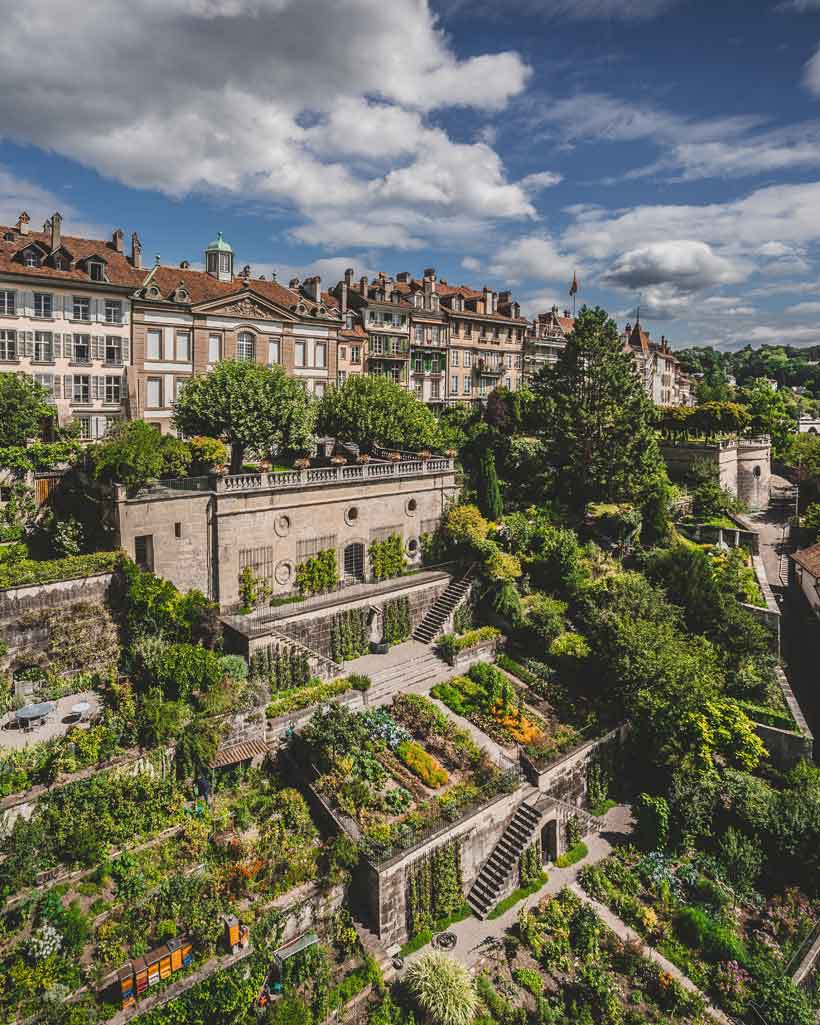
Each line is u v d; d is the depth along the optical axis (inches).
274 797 881.5
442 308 2837.1
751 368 6983.3
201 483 1157.7
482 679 1189.1
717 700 1114.1
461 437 2204.7
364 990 725.3
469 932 834.8
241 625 1096.2
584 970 779.4
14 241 1771.7
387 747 1002.7
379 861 787.4
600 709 1151.6
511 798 939.3
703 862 946.7
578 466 1828.2
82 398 1804.9
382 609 1293.1
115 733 841.5
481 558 1430.9
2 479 1269.7
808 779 1038.4
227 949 702.5
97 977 649.6
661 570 1448.1
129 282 1852.9
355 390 1722.4
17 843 701.9
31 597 965.2
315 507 1272.1
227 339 2007.9
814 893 915.4
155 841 784.9
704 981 789.2
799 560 1600.6
